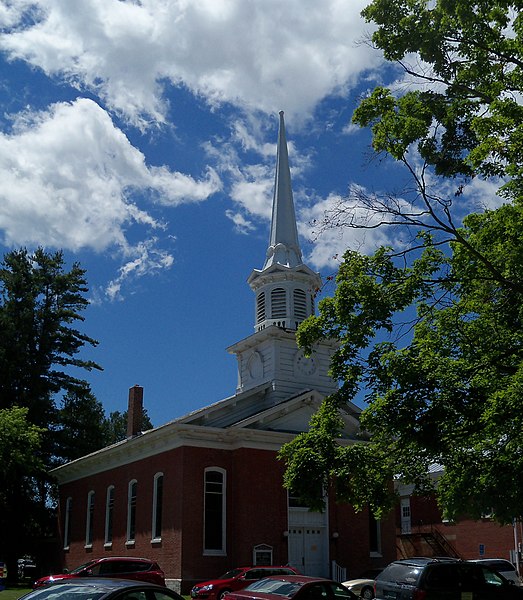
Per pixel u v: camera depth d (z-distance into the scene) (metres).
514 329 17.86
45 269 56.28
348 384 18.42
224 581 25.25
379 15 17.58
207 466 33.50
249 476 33.59
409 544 45.47
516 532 39.19
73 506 45.12
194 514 32.44
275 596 15.20
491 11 17.20
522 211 16.03
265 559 32.72
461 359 18.16
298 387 38.22
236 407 36.38
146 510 35.31
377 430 18.22
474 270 17.78
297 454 18.97
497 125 16.16
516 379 16.33
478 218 17.73
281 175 44.53
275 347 38.38
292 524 34.47
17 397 50.44
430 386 17.27
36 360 52.97
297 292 40.97
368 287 17.61
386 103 18.20
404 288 17.70
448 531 43.59
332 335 18.50
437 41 17.34
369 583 28.91
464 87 18.08
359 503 19.23
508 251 16.67
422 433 16.88
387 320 17.67
